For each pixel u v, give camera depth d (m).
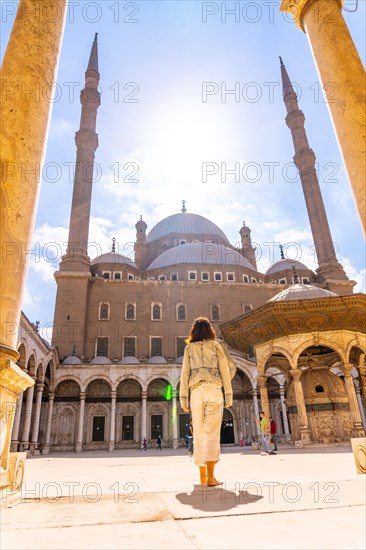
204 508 2.86
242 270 54.19
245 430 40.28
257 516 2.56
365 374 19.33
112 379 37.94
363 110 5.70
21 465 4.04
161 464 10.30
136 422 39.62
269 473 5.60
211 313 48.31
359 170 5.44
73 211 50.09
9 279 4.29
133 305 47.00
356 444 5.14
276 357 20.98
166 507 2.94
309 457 9.80
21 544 1.99
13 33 5.61
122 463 11.56
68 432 37.66
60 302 44.59
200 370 4.64
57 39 6.04
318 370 18.94
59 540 2.06
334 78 6.24
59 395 38.72
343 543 1.89
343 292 51.84
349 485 3.85
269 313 17.11
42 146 5.25
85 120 55.31
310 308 16.84
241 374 42.19
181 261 55.28
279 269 59.25
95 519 2.59
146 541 2.01
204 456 4.27
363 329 18.16
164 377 38.59
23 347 23.88
